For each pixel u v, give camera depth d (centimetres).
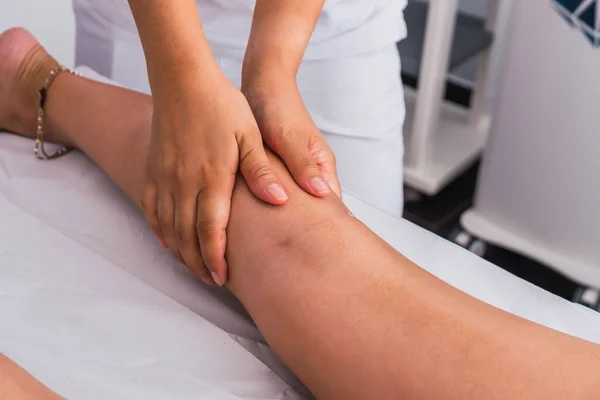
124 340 66
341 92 110
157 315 69
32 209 85
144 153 81
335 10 103
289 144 74
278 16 83
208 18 110
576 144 150
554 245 166
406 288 62
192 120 71
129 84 124
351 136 113
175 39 71
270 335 66
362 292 62
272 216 69
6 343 62
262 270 67
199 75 72
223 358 66
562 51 144
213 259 71
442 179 192
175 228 73
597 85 142
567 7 139
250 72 82
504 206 171
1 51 95
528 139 158
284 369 69
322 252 65
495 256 178
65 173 90
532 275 173
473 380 55
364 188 118
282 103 78
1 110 97
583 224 159
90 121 89
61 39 129
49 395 53
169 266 80
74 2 120
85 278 73
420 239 84
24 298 69
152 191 75
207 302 76
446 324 59
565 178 156
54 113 94
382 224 85
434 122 189
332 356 60
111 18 117
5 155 93
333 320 61
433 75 178
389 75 113
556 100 149
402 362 58
